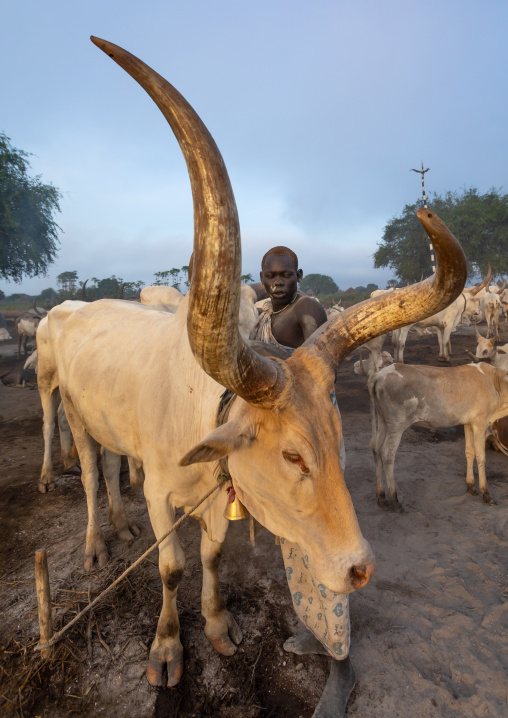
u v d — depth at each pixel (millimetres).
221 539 2539
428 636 2967
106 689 2635
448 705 2488
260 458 1719
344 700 2447
